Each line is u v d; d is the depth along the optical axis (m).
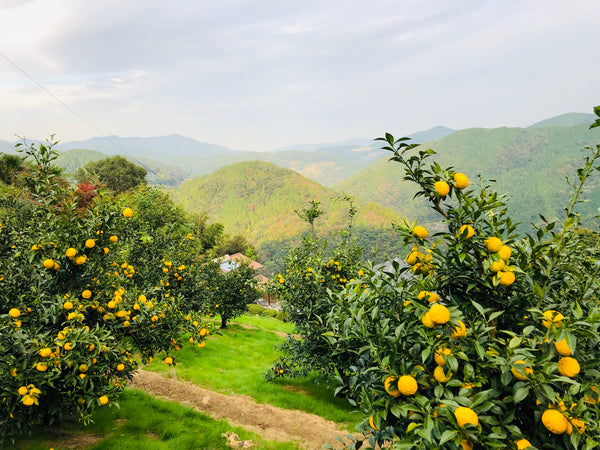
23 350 3.24
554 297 1.88
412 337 1.87
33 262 3.81
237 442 5.10
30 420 3.68
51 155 3.89
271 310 27.94
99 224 3.91
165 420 5.32
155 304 4.86
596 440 1.45
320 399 7.46
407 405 1.64
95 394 3.77
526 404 1.66
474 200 1.82
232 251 56.16
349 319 2.22
